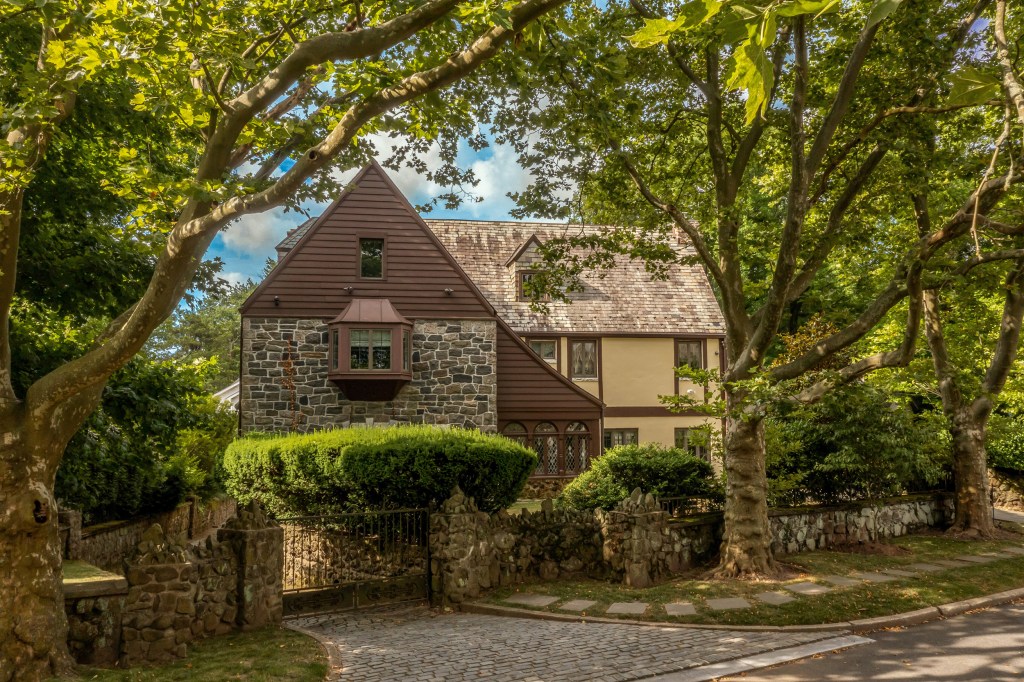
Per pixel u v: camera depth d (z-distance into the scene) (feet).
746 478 38.99
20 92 21.36
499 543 38.04
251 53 28.19
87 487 43.19
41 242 35.17
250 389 67.36
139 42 22.12
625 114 35.94
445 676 24.49
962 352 57.62
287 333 68.64
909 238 50.98
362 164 33.91
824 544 46.09
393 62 26.03
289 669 24.84
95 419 35.47
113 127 36.37
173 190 22.30
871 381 51.31
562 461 77.25
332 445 41.24
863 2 32.27
